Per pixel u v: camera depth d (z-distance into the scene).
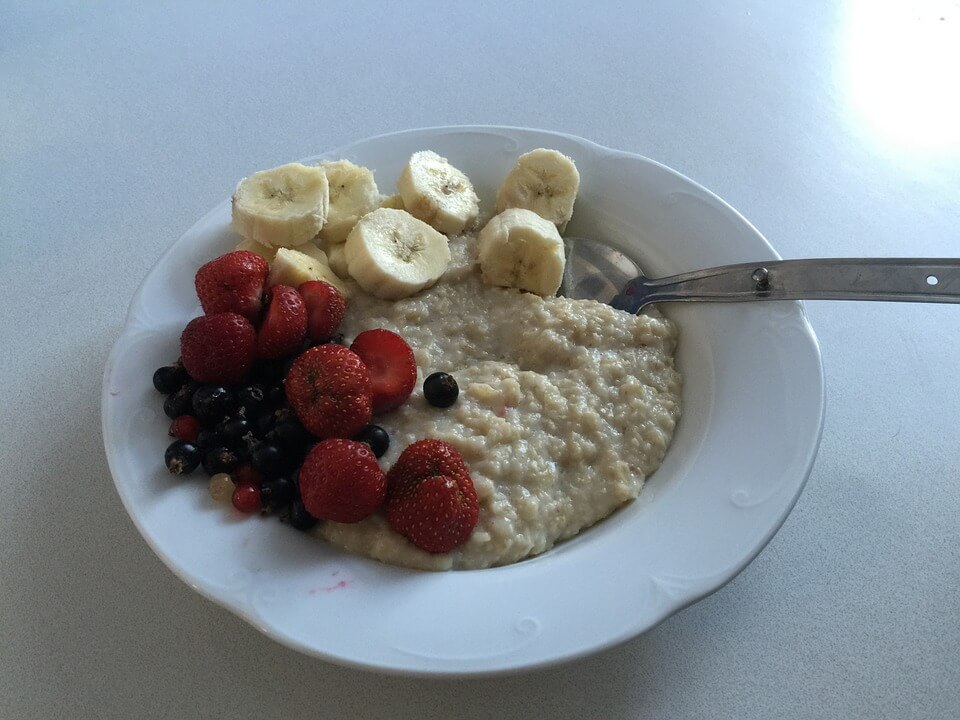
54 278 0.32
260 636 0.23
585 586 0.21
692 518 0.23
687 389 0.28
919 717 0.21
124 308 0.31
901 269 0.25
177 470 0.23
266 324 0.26
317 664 0.22
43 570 0.24
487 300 0.30
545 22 0.45
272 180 0.30
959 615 0.23
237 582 0.21
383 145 0.33
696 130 0.39
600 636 0.20
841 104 0.40
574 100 0.40
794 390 0.25
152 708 0.21
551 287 0.30
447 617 0.21
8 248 0.34
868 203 0.35
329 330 0.27
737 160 0.37
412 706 0.21
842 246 0.33
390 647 0.20
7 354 0.30
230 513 0.23
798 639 0.22
